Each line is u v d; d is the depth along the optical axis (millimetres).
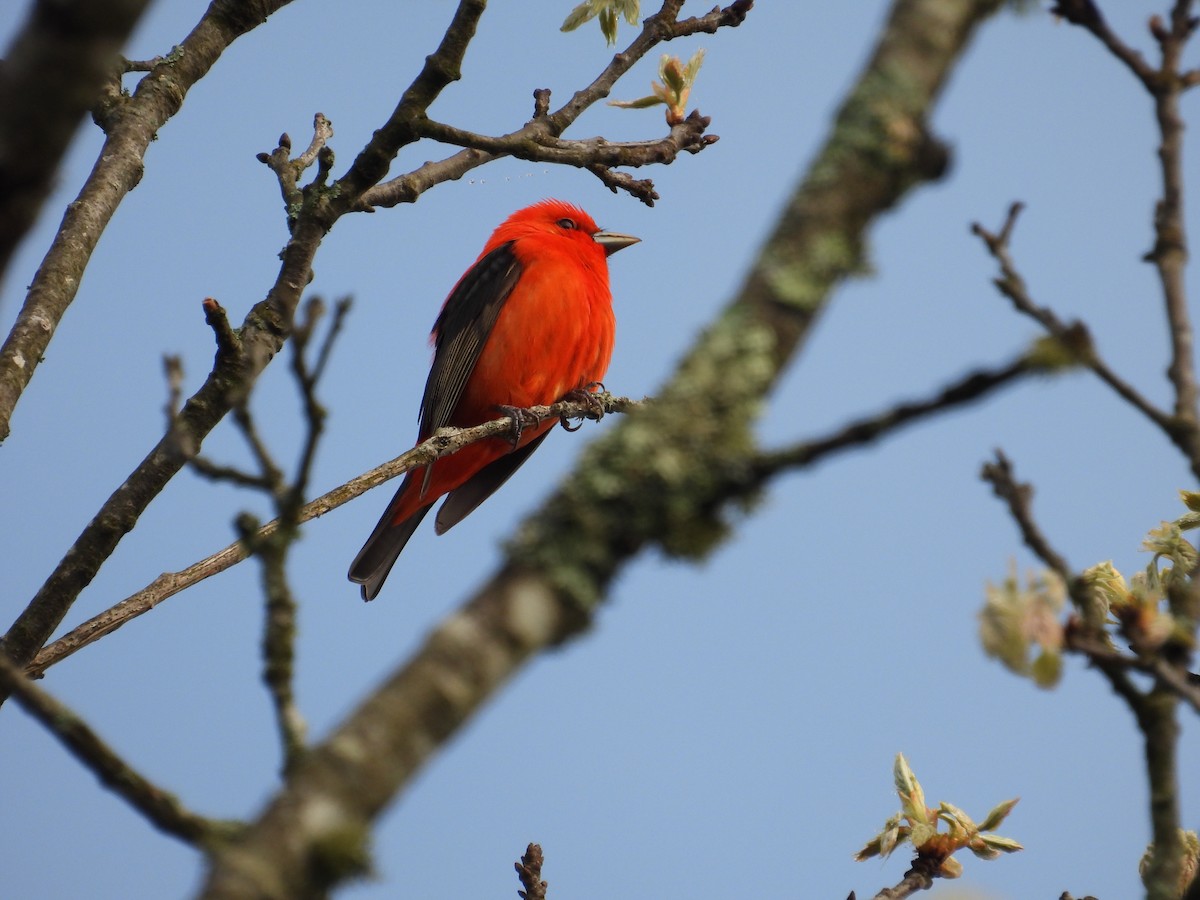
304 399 4820
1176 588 6836
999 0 4793
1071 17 5820
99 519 9562
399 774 3994
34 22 3652
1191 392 5492
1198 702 5406
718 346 4488
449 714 4039
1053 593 5398
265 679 4680
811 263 4547
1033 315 5234
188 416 9695
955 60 4742
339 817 3904
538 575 4211
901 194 4602
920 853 8188
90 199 10797
